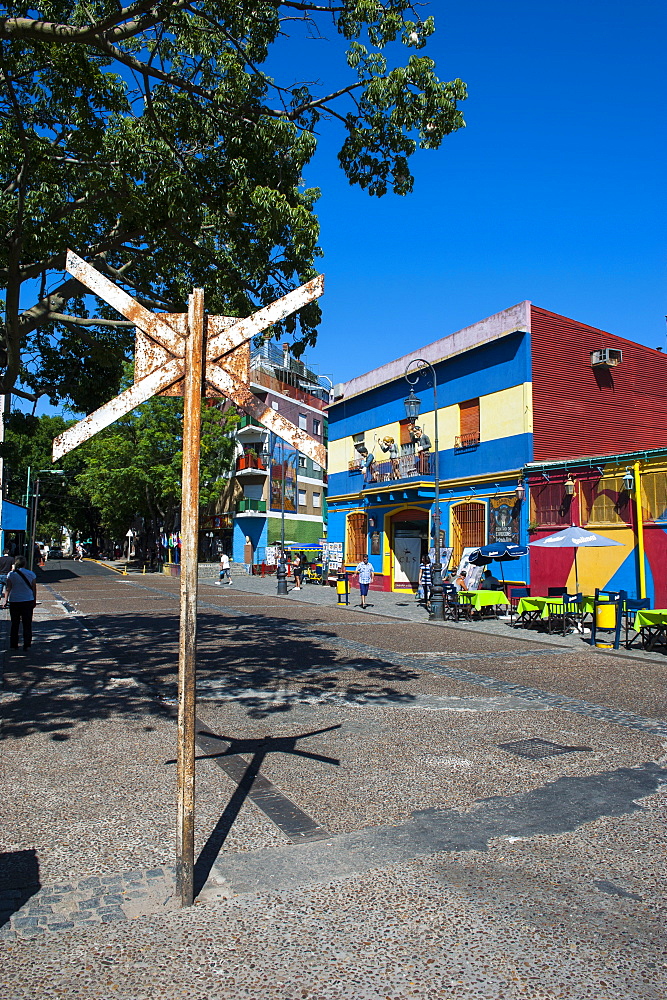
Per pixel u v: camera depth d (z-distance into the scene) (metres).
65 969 2.84
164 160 8.29
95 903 3.39
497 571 19.75
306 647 12.07
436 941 3.06
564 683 9.12
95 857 3.91
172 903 3.39
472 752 5.98
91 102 8.05
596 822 4.45
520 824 4.41
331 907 3.36
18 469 44.09
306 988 2.72
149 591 27.52
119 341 10.72
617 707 7.71
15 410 11.30
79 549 77.81
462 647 12.41
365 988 2.72
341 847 4.05
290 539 47.47
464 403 22.23
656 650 12.12
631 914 3.30
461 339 22.50
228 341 3.55
